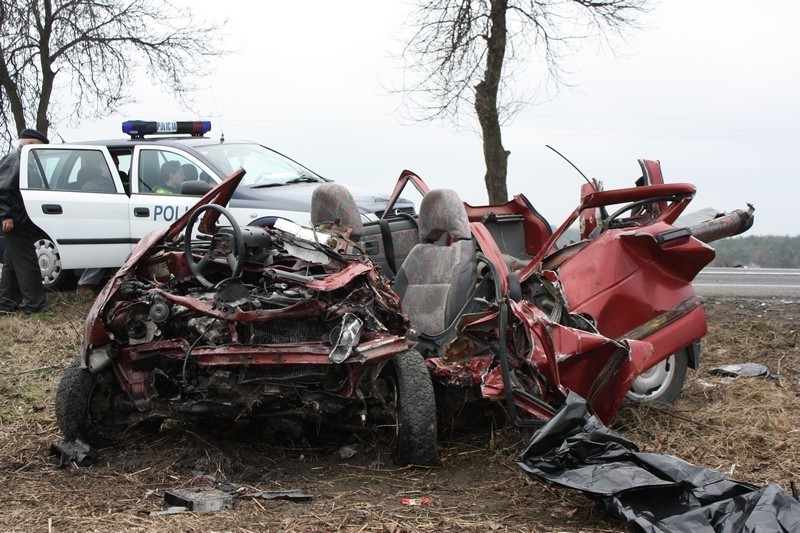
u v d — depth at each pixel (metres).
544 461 4.38
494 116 13.09
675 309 6.28
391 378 5.30
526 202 7.67
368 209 9.13
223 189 5.92
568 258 6.38
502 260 5.84
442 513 4.34
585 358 5.36
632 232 6.17
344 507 4.41
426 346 5.91
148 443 5.58
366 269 5.32
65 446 5.28
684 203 6.34
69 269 10.68
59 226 10.10
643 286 6.21
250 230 5.52
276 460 5.26
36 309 9.98
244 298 5.07
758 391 6.71
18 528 4.09
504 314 5.20
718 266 19.97
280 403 5.15
